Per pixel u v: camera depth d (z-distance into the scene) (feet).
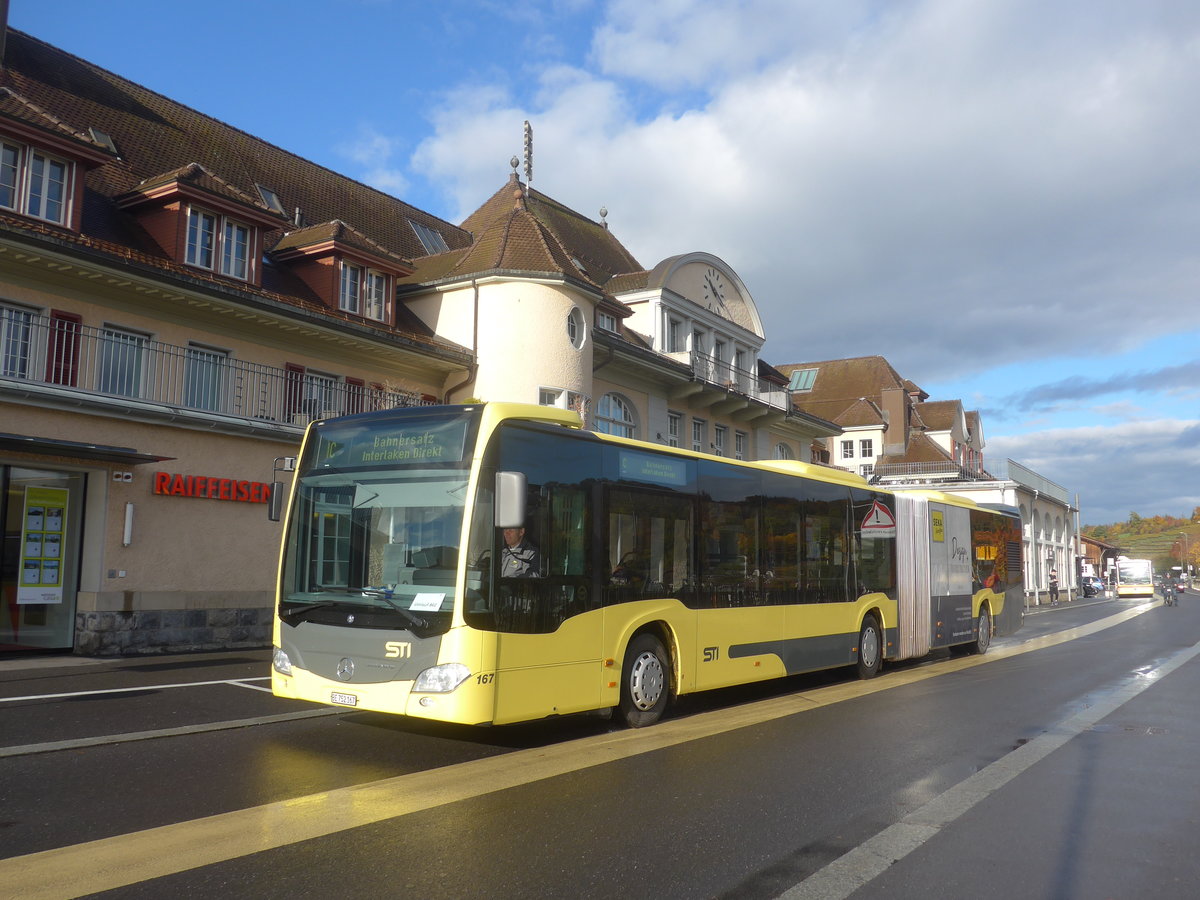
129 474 51.11
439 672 24.48
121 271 51.26
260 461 58.34
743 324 118.32
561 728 30.60
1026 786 23.18
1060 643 71.20
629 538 30.86
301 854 16.94
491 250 79.15
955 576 57.47
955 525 58.29
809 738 29.27
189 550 54.29
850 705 36.63
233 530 56.75
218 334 58.75
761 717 33.45
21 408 46.42
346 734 28.89
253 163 82.43
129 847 17.21
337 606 26.37
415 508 26.13
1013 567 68.33
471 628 24.63
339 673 25.95
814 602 41.55
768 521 38.81
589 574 28.89
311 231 70.03
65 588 49.78
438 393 76.59
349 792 21.56
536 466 27.40
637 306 101.81
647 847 17.76
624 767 24.70
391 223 93.56
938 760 26.14
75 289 51.26
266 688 38.19
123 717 30.78
